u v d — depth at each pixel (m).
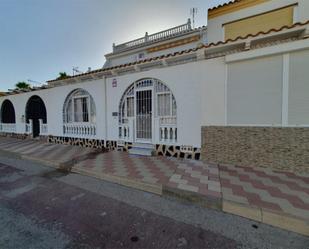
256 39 5.25
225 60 5.23
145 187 4.20
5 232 2.73
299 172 4.54
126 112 7.57
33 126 11.74
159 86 6.68
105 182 4.74
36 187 4.47
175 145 6.32
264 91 4.85
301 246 2.38
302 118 4.47
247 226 2.81
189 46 11.63
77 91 9.02
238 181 4.14
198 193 3.58
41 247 2.40
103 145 8.17
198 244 2.42
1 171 5.77
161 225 2.85
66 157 6.77
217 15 7.36
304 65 4.39
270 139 4.83
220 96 5.41
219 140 5.48
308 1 6.02
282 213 2.84
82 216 3.15
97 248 2.38
